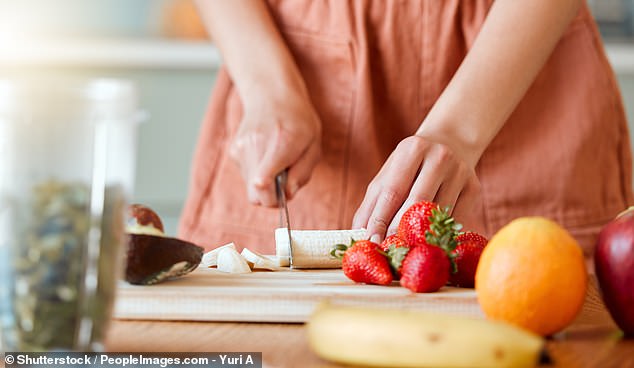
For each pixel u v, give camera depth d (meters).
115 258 0.72
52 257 0.69
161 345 0.87
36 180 0.69
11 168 0.68
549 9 1.55
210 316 1.01
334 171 1.80
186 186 3.48
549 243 0.82
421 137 1.38
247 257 1.27
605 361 0.78
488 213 1.83
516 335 0.68
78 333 0.70
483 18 1.76
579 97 1.83
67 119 0.69
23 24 3.61
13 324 0.69
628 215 0.88
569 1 1.59
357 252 1.09
